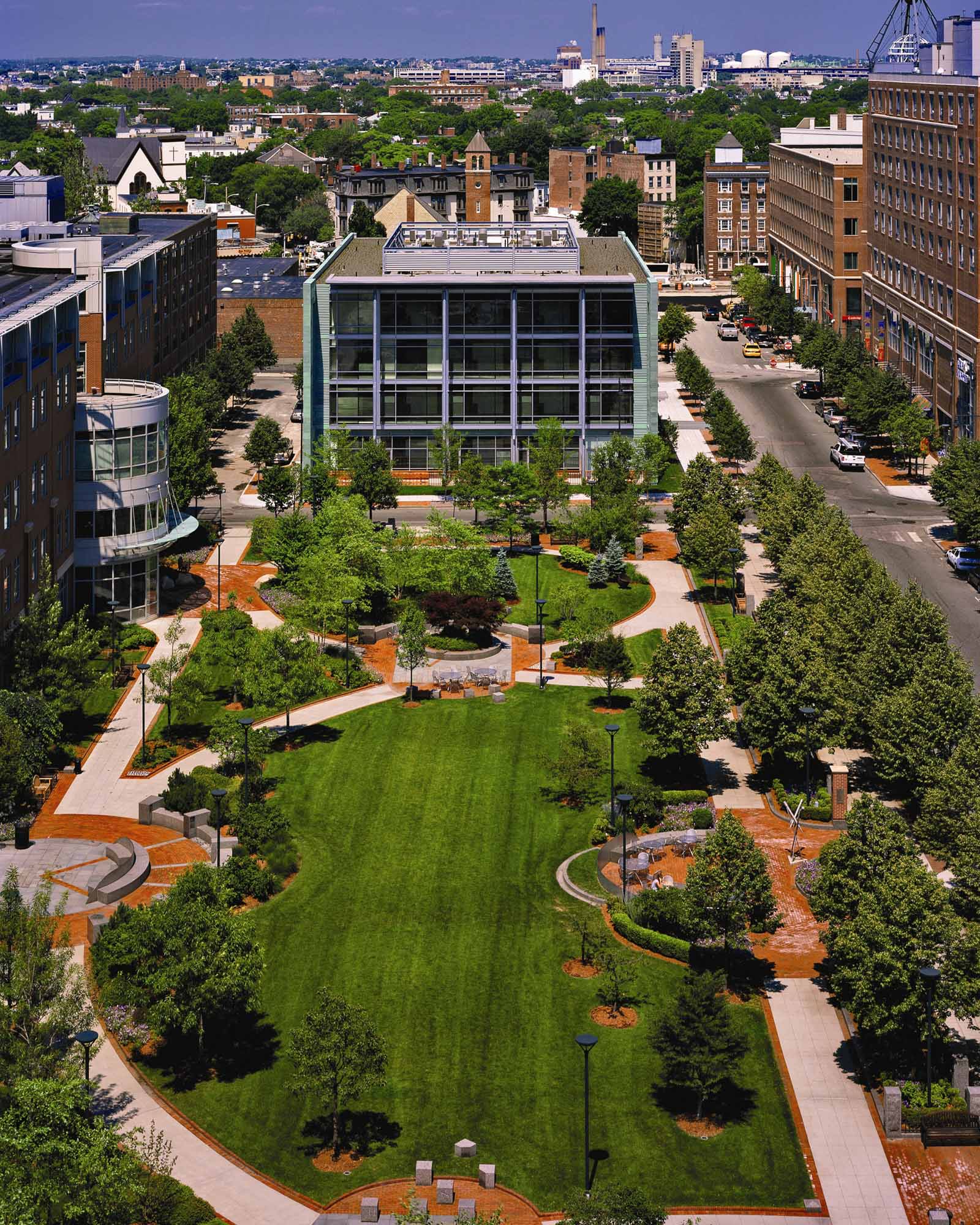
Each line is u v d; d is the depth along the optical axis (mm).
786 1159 64312
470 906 83750
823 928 81875
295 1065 70000
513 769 100875
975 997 67562
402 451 169875
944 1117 65375
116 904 83188
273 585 134125
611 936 80625
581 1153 64438
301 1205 61406
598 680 116438
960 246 174125
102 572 123750
